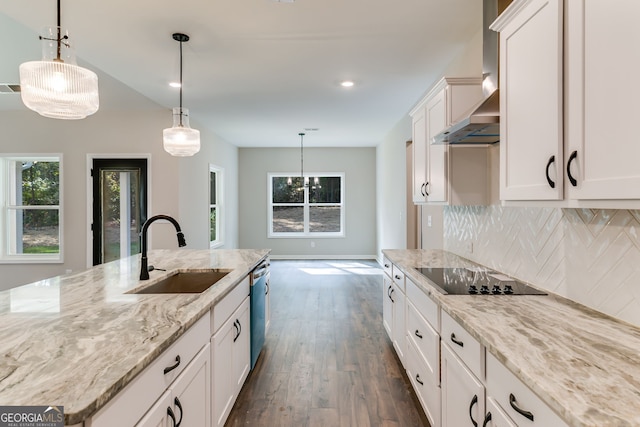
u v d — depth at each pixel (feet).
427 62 10.37
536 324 4.36
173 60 10.21
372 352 10.19
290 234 27.17
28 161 16.67
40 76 5.99
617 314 4.48
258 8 7.48
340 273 21.61
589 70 3.49
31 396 2.70
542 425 3.03
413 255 10.05
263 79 11.73
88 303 5.31
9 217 16.63
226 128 19.67
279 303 15.24
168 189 15.85
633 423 2.44
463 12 7.67
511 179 5.06
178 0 7.18
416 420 7.01
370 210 26.89
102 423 2.87
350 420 7.03
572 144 3.74
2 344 3.74
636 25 2.95
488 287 6.20
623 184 3.10
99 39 8.91
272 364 9.46
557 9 3.93
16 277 16.29
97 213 16.03
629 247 4.26
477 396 4.31
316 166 26.86
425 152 9.29
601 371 3.18
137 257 10.14
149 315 4.73
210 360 5.61
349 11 7.63
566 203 3.91
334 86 12.50
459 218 9.86
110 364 3.27
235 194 25.99
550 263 5.79
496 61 6.56
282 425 6.88
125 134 15.87
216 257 10.11
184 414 4.56
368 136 22.17
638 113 2.95
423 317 6.66
